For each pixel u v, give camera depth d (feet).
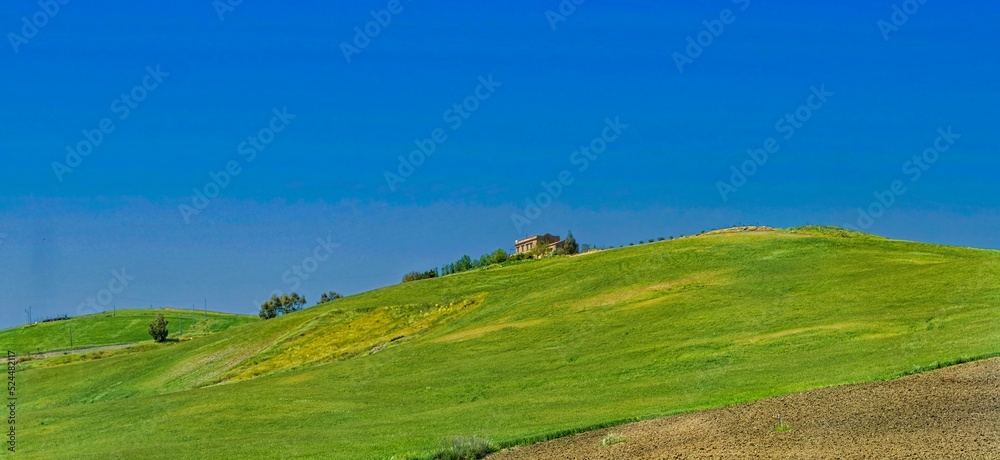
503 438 114.01
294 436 152.66
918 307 185.68
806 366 145.59
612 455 87.61
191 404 201.77
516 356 216.74
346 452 127.03
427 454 107.14
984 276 204.54
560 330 240.12
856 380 118.01
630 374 171.73
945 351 131.03
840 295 216.54
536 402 156.76
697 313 224.74
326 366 258.78
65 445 175.94
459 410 160.15
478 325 285.23
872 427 81.71
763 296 236.22
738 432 87.56
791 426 86.53
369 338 315.78
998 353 114.01
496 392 176.86
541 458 94.02
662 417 109.29
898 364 126.93
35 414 222.07
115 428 186.29
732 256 315.78
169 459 142.82
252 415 181.37
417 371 221.05
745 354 168.96
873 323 175.11
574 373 183.32
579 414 134.31
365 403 183.83
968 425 77.92
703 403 123.03
